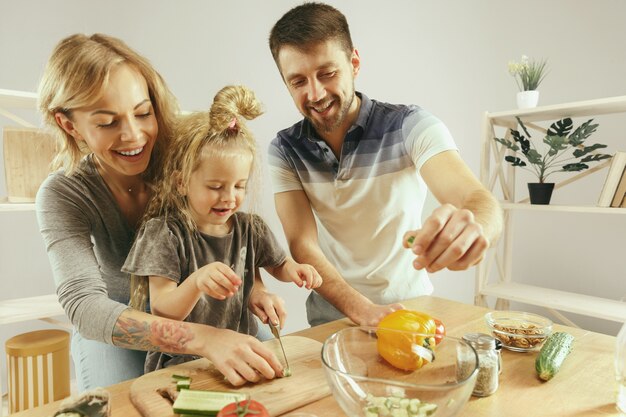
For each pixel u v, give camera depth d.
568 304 1.90
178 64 2.53
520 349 0.84
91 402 0.60
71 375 2.37
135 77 0.93
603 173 2.11
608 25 2.05
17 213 2.24
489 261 2.19
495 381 0.68
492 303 2.48
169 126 1.05
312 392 0.70
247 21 2.55
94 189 1.04
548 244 2.29
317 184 1.43
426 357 0.70
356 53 1.35
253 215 1.18
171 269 0.97
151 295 0.96
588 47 2.11
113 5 2.40
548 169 2.27
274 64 2.57
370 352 0.75
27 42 2.23
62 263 0.94
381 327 0.77
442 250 0.64
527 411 0.64
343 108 1.27
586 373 0.76
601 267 2.14
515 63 2.10
